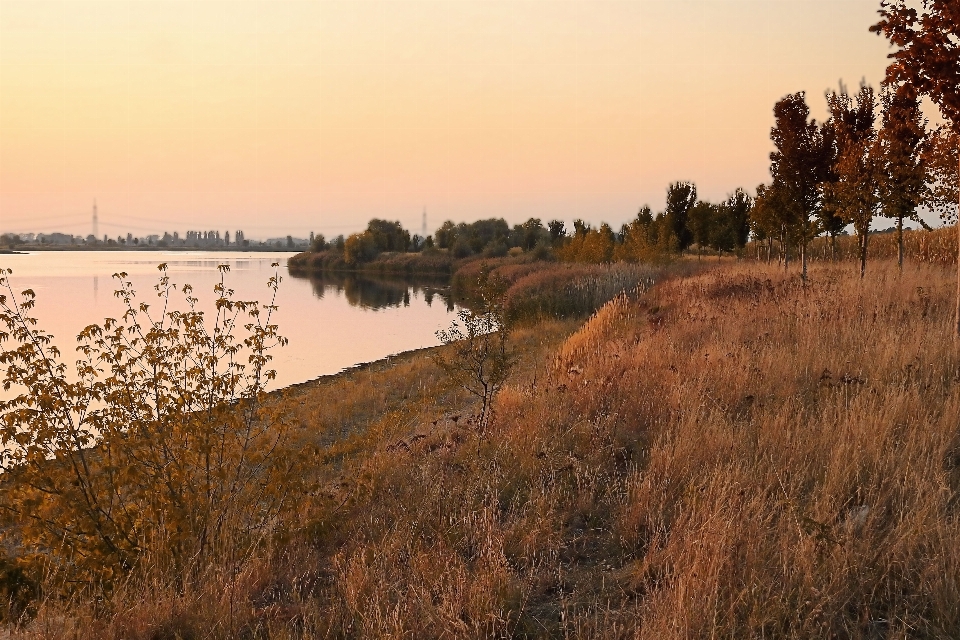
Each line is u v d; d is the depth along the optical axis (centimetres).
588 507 543
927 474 477
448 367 948
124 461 558
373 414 1316
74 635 412
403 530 536
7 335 547
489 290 968
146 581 473
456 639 374
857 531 432
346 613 430
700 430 614
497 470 621
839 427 562
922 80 812
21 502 519
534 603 425
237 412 618
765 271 2145
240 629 423
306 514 608
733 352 845
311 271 9694
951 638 333
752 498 478
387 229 11550
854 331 902
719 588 381
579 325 2238
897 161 1487
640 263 3706
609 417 696
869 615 357
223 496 585
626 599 412
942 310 1045
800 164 1864
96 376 597
